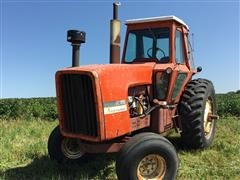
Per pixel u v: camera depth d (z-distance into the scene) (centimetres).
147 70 701
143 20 787
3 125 1261
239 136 975
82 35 666
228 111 1538
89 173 696
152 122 714
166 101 733
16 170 722
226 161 762
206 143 830
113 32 732
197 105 791
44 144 898
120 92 630
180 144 876
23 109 1703
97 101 602
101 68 618
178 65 780
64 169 719
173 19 760
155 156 613
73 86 633
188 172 693
